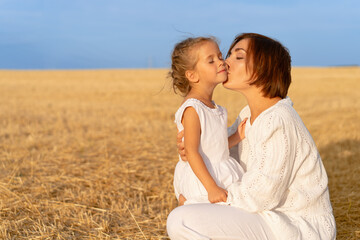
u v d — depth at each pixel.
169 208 4.03
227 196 2.32
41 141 7.71
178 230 2.12
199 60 2.61
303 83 27.66
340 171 5.08
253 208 2.17
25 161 6.01
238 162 2.85
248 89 2.52
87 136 8.38
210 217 2.13
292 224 2.23
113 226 3.60
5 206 4.02
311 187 2.32
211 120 2.57
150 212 3.96
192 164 2.47
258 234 2.16
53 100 17.56
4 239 3.26
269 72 2.41
